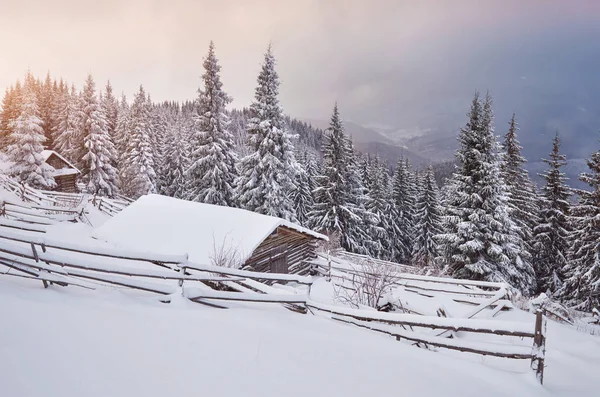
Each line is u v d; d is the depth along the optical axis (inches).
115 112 2395.4
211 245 569.6
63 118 1967.3
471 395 190.4
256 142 1068.5
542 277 1151.6
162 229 636.1
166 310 235.9
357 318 311.9
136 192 1669.5
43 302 209.2
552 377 254.8
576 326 556.1
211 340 196.9
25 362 143.1
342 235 1254.9
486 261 804.0
